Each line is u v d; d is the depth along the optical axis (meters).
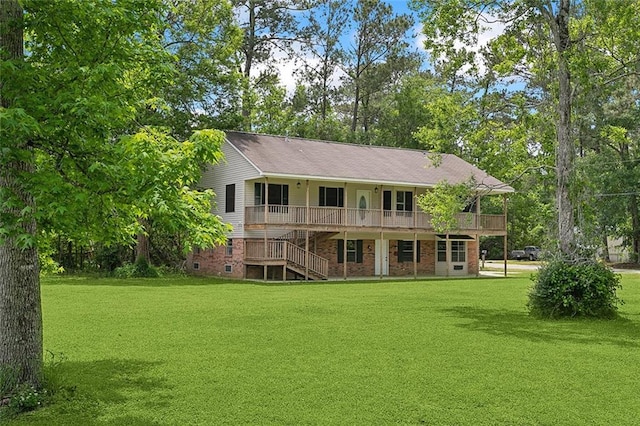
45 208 6.52
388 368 9.54
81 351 10.80
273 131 49.47
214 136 6.97
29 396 7.22
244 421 6.95
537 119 17.88
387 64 52.59
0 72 6.53
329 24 51.12
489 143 18.95
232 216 31.98
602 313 15.70
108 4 7.08
